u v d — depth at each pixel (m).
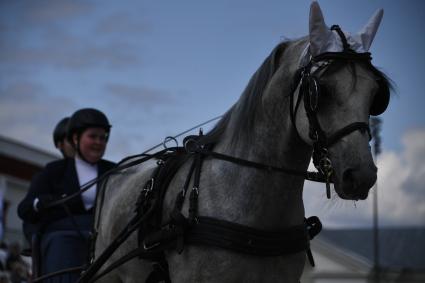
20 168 23.56
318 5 3.86
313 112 3.76
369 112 3.77
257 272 4.02
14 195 23.17
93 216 5.56
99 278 5.16
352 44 3.85
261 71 4.24
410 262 35.84
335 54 3.79
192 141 4.59
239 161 4.15
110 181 5.54
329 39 3.86
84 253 5.73
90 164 6.38
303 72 3.87
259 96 4.19
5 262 11.52
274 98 4.10
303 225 4.27
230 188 4.14
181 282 4.20
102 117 6.39
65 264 5.62
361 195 3.59
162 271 4.50
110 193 5.41
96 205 5.58
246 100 4.26
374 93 3.76
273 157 4.11
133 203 4.94
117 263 4.66
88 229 5.88
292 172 4.05
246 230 4.01
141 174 5.07
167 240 4.26
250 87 4.27
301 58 3.97
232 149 4.26
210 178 4.24
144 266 4.77
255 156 4.14
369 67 3.83
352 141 3.61
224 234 4.01
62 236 5.72
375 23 4.05
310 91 3.74
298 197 4.18
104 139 6.40
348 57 3.79
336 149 3.66
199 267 4.09
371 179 3.54
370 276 34.62
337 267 34.91
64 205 5.73
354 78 3.71
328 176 3.72
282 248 4.05
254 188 4.08
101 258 4.86
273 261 4.06
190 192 4.27
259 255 4.00
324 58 3.81
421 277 35.12
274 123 4.10
